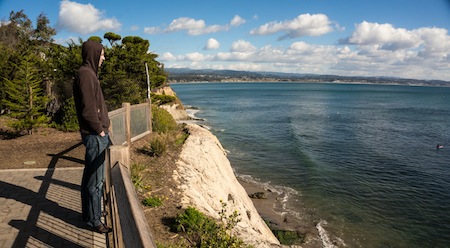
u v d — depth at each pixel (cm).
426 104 10706
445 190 2192
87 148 392
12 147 1033
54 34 4181
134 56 1889
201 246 557
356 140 3953
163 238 581
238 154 3078
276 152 3172
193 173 1074
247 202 1463
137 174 839
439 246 1494
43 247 383
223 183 1290
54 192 583
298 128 4822
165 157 1121
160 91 4594
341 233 1570
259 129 4641
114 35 2177
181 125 1994
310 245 1434
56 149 1012
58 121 1460
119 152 334
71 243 396
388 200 1997
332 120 5928
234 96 14125
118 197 272
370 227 1642
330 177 2402
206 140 1628
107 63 1780
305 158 2900
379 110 8225
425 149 3469
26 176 689
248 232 789
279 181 2292
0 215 468
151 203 707
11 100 1434
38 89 1301
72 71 1772
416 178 2441
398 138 4138
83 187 408
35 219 459
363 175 2488
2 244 386
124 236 207
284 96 14488
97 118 374
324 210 1819
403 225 1673
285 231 1541
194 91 19900
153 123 1504
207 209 848
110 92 1750
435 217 1780
